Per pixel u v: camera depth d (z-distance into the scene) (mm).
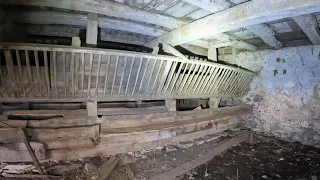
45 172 3127
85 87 3377
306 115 5141
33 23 3471
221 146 4832
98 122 3652
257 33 4062
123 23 3584
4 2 2438
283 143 5293
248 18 2658
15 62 3480
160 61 3643
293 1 2281
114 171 3449
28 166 3184
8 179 2881
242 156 4539
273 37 4352
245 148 4969
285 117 5488
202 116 5055
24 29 3588
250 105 6168
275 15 2510
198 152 4535
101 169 3367
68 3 2600
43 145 3221
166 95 4305
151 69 3680
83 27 3896
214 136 5434
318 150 4863
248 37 4750
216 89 5215
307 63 5066
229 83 5371
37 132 3180
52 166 3309
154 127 4082
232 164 4152
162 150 4414
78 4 2637
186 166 3828
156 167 3754
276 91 5633
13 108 3357
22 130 2971
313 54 4957
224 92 5547
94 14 3244
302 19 3107
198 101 6113
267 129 5828
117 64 3252
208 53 5570
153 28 3947
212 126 5430
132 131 3793
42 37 4195
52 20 3191
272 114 5723
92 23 3254
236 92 5965
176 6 3020
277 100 5621
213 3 2744
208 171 3795
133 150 4129
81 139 3512
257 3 2572
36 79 2990
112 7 2830
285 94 5473
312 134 5070
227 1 2748
